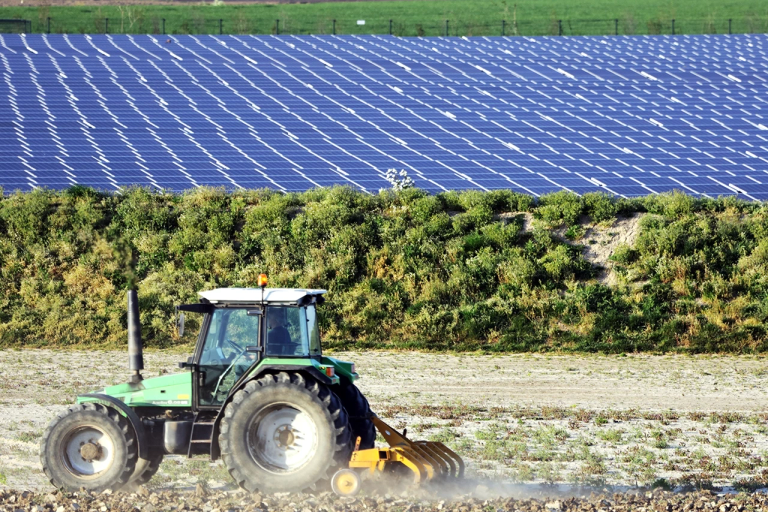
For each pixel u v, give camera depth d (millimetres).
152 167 139750
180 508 44375
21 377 85875
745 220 126125
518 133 155125
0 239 125125
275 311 49000
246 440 47031
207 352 49594
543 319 110562
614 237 124562
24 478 52031
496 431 65875
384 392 80750
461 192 133375
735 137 152875
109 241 123625
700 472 55219
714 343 104938
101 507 44500
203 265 121375
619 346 104688
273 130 154625
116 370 90625
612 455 59344
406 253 122000
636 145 149500
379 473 48219
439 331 108688
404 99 173375
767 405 77125
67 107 162500
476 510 44344
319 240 125125
